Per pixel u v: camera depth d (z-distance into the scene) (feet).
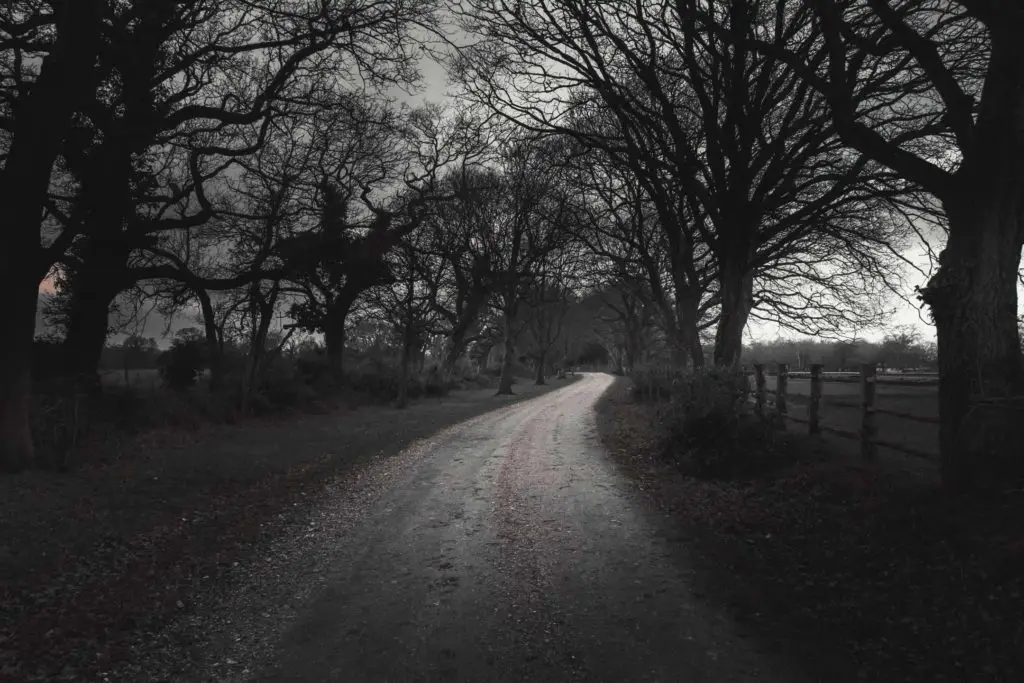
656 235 80.53
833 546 19.83
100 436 41.50
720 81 45.29
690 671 13.28
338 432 59.21
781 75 43.32
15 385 32.60
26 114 33.40
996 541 16.93
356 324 117.19
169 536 24.80
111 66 43.75
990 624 13.67
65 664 14.37
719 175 46.83
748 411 37.91
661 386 78.95
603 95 44.83
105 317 60.59
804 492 26.53
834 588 17.04
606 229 75.20
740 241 47.26
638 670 13.41
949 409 21.12
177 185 65.16
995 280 20.68
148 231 60.44
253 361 67.72
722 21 41.70
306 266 73.26
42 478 31.32
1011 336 20.76
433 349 186.09
